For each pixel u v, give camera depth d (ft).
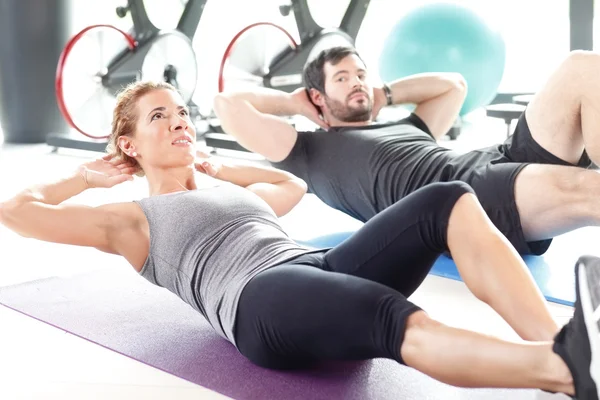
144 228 6.53
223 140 18.06
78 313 7.61
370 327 4.88
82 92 18.81
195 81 20.22
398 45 16.49
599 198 7.78
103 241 6.46
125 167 7.16
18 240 10.91
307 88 10.98
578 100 8.13
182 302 7.94
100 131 19.26
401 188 9.41
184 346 6.73
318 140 10.34
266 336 5.52
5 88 22.30
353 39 19.62
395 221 5.44
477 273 5.13
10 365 6.41
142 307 7.79
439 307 7.71
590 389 4.04
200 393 5.77
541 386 4.29
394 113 19.04
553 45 25.05
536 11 25.14
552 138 8.52
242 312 5.63
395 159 9.56
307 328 5.17
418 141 9.91
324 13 24.44
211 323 6.31
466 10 16.37
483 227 5.20
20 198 6.39
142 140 7.04
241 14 27.99
